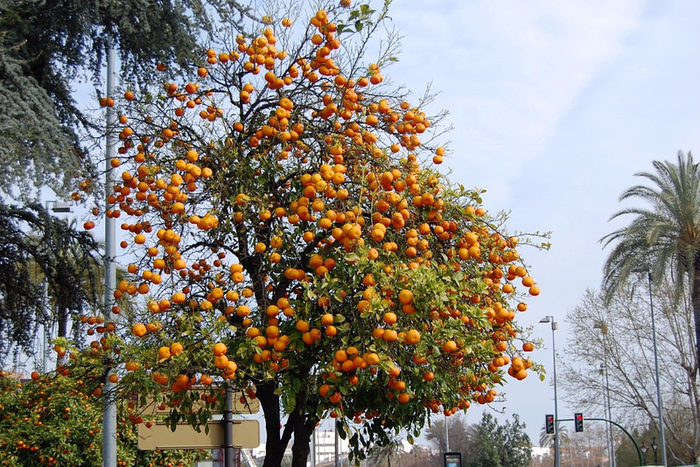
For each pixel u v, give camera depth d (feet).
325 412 19.57
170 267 19.79
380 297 17.52
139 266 21.72
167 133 22.03
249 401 27.73
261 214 20.24
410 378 20.18
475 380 20.54
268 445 21.95
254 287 21.06
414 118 22.35
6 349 27.66
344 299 18.79
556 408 106.73
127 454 49.08
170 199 19.86
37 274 29.35
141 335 18.34
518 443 211.82
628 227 74.18
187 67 25.14
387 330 17.25
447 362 19.60
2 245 26.76
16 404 46.62
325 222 18.57
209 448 26.73
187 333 18.20
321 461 188.34
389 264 18.88
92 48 25.59
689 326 94.58
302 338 18.40
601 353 99.86
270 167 21.09
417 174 20.80
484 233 21.13
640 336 98.32
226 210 21.49
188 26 24.63
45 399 37.35
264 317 19.26
